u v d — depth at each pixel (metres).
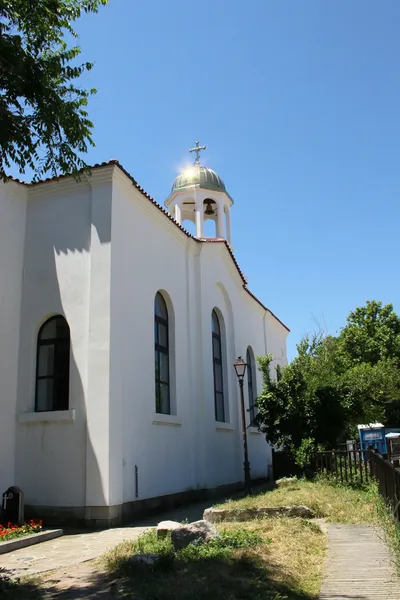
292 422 17.05
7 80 7.58
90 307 12.39
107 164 12.88
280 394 17.56
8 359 12.78
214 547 7.13
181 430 15.58
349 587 5.53
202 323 17.78
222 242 19.38
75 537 10.04
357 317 43.00
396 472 7.77
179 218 24.14
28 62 7.74
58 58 8.25
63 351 12.81
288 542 7.54
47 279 13.20
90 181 13.16
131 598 5.42
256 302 26.25
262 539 7.73
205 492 16.22
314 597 5.28
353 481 13.05
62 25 8.26
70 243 13.14
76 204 13.34
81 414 11.87
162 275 15.62
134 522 11.77
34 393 12.78
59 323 13.05
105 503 11.11
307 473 15.24
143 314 13.99
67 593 5.91
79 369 12.17
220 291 20.45
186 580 5.76
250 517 9.77
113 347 12.11
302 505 10.16
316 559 6.86
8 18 8.00
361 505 10.62
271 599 5.16
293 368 18.00
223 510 9.88
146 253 14.62
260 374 25.67
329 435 16.94
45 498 11.70
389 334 40.72
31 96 7.89
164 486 13.86
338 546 7.50
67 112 8.20
